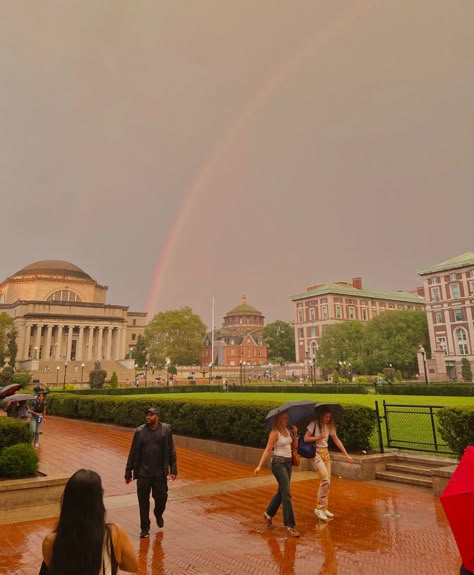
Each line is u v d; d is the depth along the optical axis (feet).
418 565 18.38
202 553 20.24
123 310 356.18
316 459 25.27
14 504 28.30
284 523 22.70
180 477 37.14
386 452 38.50
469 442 32.17
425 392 126.21
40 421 55.21
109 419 76.28
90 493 9.87
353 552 19.95
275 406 42.52
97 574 9.32
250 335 434.30
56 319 319.47
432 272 260.01
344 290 339.77
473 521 12.59
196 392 181.88
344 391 151.64
